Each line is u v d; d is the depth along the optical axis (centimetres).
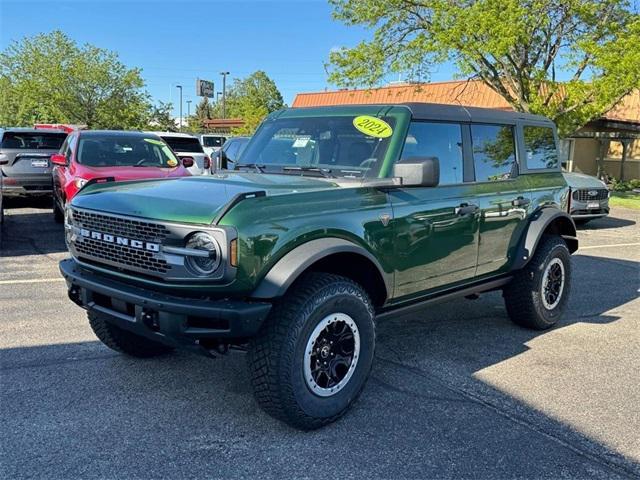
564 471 308
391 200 389
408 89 2869
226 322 308
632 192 2303
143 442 327
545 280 538
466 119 470
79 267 378
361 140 415
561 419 366
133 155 955
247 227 307
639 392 410
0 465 300
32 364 435
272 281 313
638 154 2847
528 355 481
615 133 2688
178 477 294
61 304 594
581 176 1303
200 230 304
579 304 650
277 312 328
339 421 357
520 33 1602
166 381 410
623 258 931
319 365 342
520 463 314
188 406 372
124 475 294
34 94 3203
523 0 1641
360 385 364
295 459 313
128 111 3328
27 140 1255
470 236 456
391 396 395
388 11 1950
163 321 312
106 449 319
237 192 339
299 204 337
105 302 352
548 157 576
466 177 464
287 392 325
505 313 610
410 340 515
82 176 849
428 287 433
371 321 366
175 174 912
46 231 1048
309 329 329
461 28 1677
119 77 3350
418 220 404
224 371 430
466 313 607
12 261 801
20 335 497
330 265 374
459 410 375
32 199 1508
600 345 511
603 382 427
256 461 310
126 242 334
